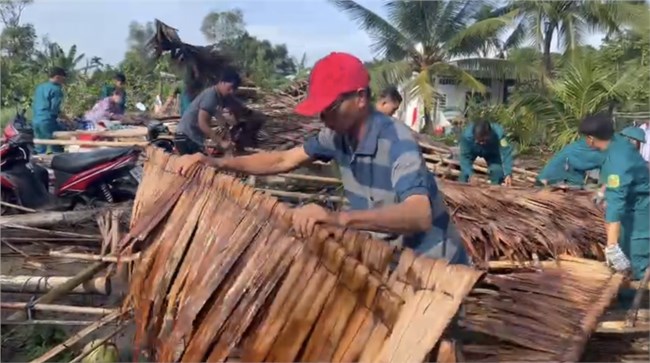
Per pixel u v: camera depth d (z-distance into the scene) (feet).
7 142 20.86
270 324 7.81
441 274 6.89
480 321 10.37
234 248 8.57
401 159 8.17
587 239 15.65
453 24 69.21
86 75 66.74
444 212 8.96
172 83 60.49
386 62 69.15
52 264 16.31
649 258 14.82
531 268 13.50
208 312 8.48
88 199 21.26
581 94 50.85
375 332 7.24
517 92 63.31
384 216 7.73
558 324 10.28
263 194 8.77
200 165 10.39
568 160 21.43
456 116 73.82
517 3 71.46
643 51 58.59
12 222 17.57
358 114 8.60
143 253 10.25
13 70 61.98
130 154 21.53
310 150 10.11
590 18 67.72
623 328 11.44
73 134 28.63
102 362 11.67
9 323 11.94
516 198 16.87
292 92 41.55
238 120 24.50
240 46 32.76
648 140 28.94
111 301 13.74
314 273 7.72
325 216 7.76
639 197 14.60
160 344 9.34
